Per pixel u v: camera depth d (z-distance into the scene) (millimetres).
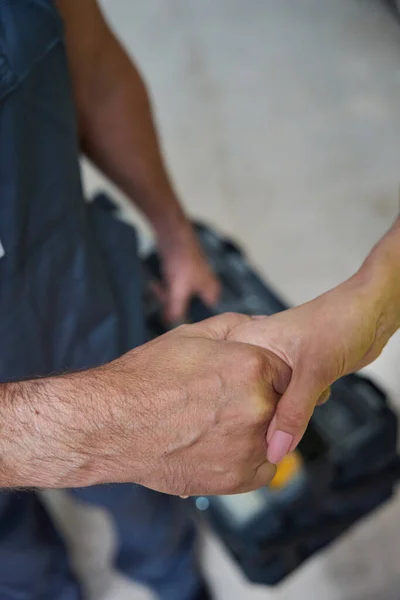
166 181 979
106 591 1261
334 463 970
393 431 992
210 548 1264
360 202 1638
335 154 1723
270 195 1686
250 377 674
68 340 875
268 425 681
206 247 1167
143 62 2010
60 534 1284
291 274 1562
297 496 975
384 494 1060
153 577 1204
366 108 1794
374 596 1181
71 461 648
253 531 990
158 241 1035
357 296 693
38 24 723
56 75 750
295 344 693
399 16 1965
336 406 997
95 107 894
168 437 659
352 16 1997
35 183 770
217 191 1714
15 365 838
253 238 1627
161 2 2150
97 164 969
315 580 1208
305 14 2031
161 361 672
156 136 951
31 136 751
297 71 1903
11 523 1049
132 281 929
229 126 1827
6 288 786
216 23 2061
